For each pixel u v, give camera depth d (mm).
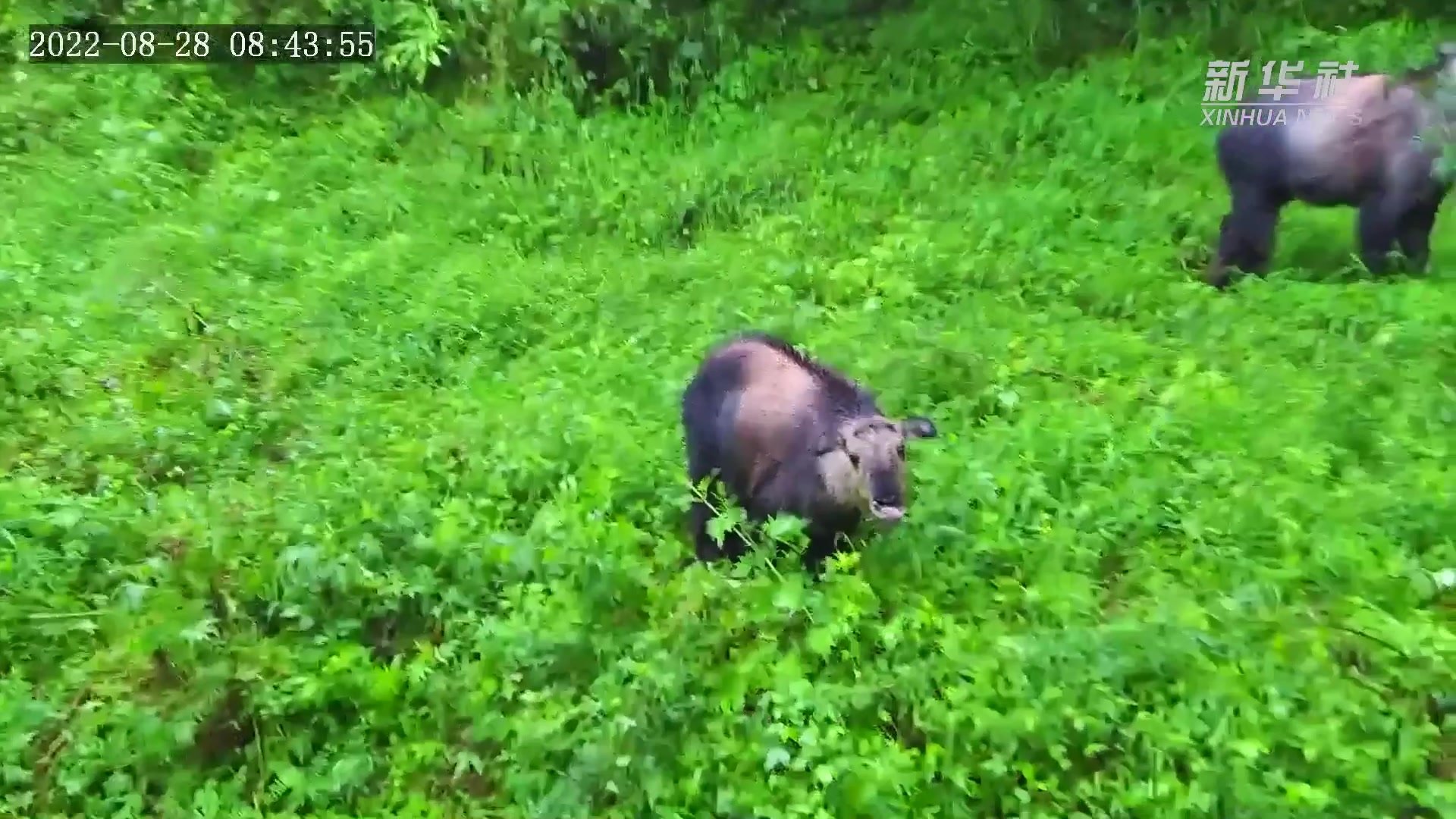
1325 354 6395
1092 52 10570
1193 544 4805
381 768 4023
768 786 3711
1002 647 4062
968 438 5641
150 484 5453
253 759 4039
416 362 6719
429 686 4191
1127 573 4711
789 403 4582
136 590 4453
